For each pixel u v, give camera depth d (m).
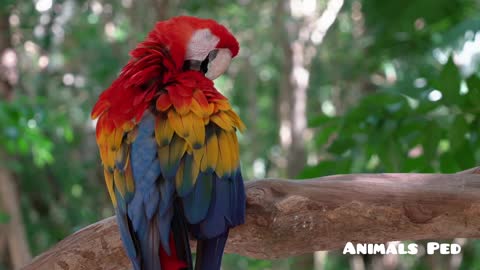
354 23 11.82
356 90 11.93
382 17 4.02
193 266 2.81
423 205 2.92
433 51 8.44
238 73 14.27
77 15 11.67
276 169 14.76
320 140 4.84
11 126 7.72
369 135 4.61
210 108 2.69
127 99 2.76
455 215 2.91
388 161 4.59
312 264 10.62
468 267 11.84
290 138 11.57
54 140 11.70
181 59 2.90
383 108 4.57
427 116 4.52
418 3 3.90
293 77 11.55
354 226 2.97
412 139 4.56
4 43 10.50
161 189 2.57
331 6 12.00
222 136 2.65
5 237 10.55
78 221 11.93
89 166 12.12
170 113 2.66
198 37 3.02
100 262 3.11
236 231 2.98
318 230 2.98
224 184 2.62
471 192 2.91
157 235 2.55
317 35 12.02
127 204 2.65
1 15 10.47
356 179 2.99
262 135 15.12
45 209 12.04
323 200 2.94
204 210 2.56
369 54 6.25
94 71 11.55
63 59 12.11
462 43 6.62
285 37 11.63
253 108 14.12
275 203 2.94
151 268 2.53
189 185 2.57
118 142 2.71
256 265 7.13
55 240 11.93
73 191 12.24
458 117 4.38
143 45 2.97
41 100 8.23
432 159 4.51
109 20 12.01
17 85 10.82
